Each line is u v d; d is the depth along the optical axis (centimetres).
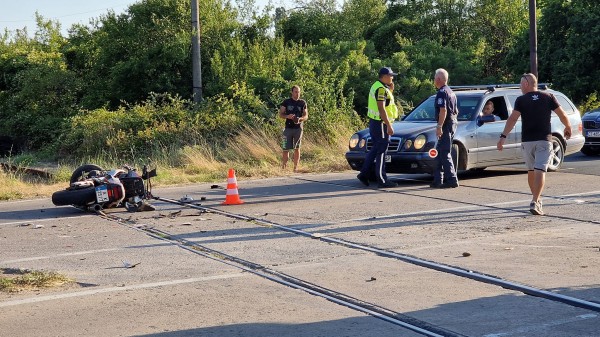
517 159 1555
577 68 3108
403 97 2803
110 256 890
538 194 1091
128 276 789
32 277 773
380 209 1175
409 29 3894
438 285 725
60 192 1213
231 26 2961
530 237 935
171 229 1052
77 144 2459
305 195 1357
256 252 890
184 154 1897
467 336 576
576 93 3144
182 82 2864
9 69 3584
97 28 3322
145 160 1978
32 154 2650
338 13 4244
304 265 818
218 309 662
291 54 2797
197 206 1261
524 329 589
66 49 3484
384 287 721
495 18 3972
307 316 636
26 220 1172
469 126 1493
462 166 1487
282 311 652
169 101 2788
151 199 1345
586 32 3111
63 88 3181
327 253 875
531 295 686
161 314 650
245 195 1382
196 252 898
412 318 623
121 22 2934
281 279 760
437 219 1075
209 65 2839
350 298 686
